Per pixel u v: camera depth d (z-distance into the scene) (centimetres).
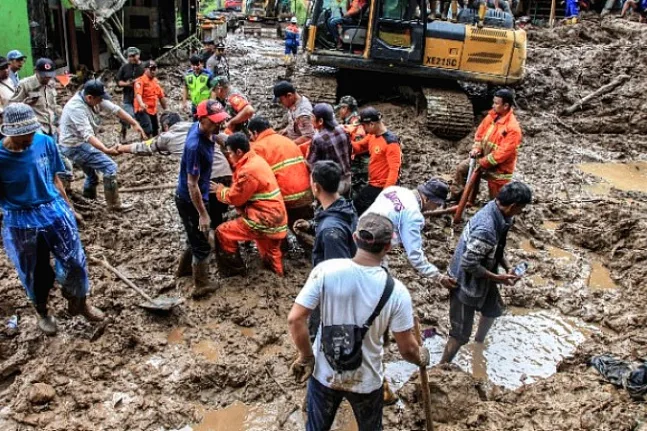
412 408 466
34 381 464
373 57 1095
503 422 449
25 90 737
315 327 439
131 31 1548
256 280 618
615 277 679
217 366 493
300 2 2209
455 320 491
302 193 633
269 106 1231
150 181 848
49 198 481
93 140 674
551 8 1897
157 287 599
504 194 452
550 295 636
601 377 499
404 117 1170
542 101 1295
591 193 918
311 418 361
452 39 1097
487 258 463
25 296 568
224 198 586
